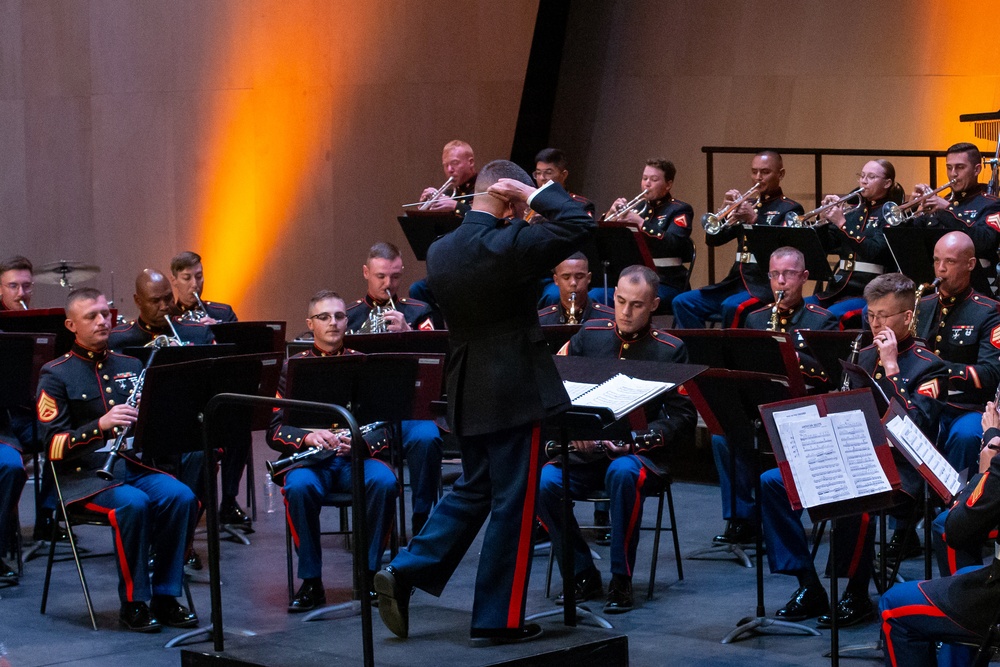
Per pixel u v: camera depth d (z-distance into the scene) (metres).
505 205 9.81
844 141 23.75
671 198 20.61
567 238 9.29
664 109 25.30
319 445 13.27
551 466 13.44
